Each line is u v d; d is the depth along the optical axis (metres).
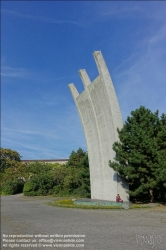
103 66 25.72
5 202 34.16
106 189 26.23
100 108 26.81
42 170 56.88
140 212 18.28
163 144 21.53
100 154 27.45
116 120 24.92
